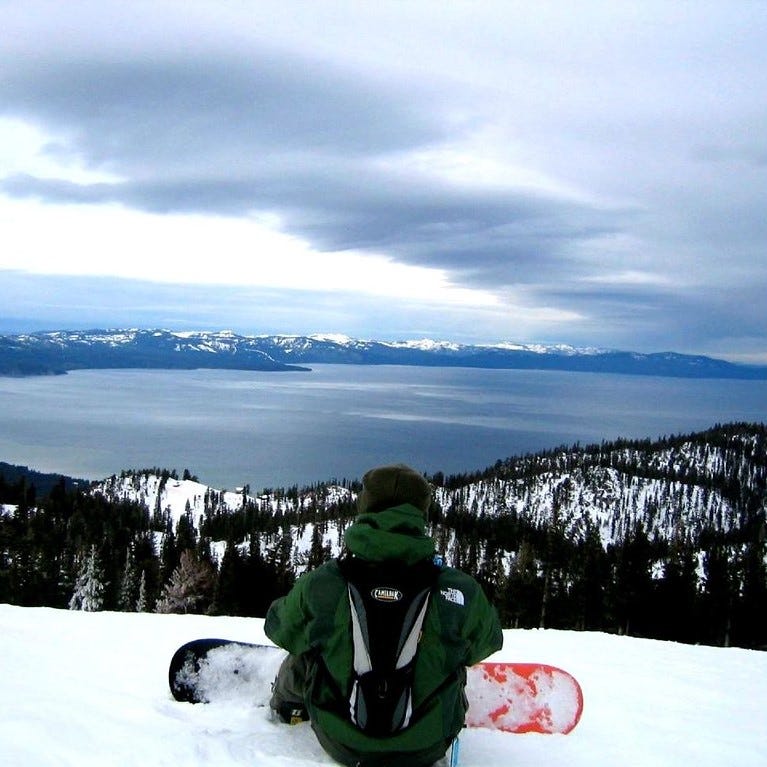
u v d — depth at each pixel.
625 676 6.01
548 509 141.25
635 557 43.91
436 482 163.25
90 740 3.18
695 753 3.95
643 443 192.25
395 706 2.85
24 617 6.98
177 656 4.05
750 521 124.31
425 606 2.98
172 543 64.44
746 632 41.66
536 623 47.84
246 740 3.28
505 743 3.75
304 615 3.18
